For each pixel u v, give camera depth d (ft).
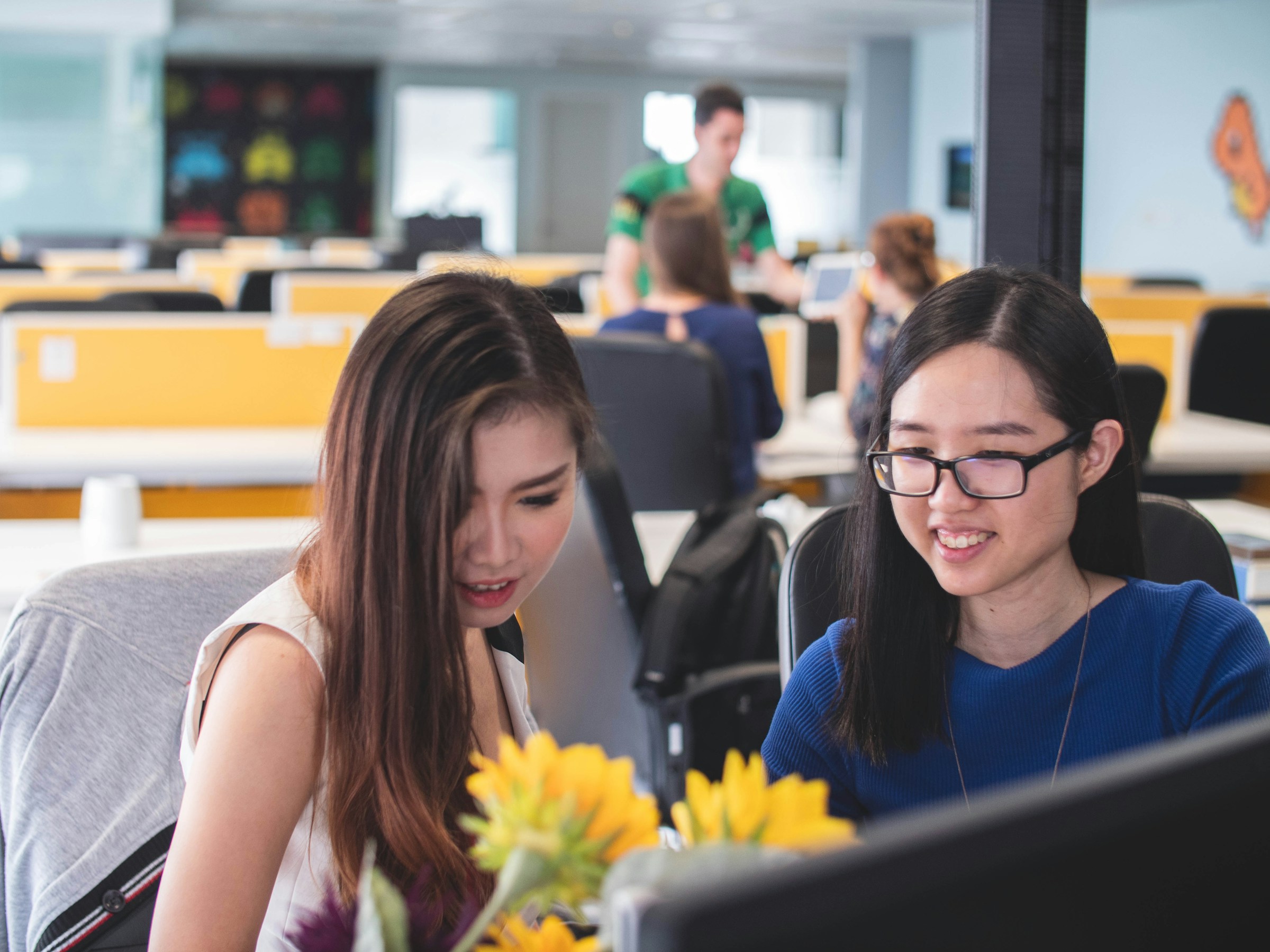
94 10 34.96
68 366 11.28
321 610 2.89
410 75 48.80
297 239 29.53
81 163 37.88
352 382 2.74
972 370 3.01
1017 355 3.00
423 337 2.66
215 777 2.82
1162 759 1.14
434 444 2.63
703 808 1.54
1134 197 34.86
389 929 1.56
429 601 2.71
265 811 2.84
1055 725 3.24
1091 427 3.06
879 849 1.02
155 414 11.48
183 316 11.42
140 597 3.71
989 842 1.05
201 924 2.78
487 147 50.24
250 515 11.41
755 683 6.68
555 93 49.57
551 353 2.73
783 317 17.60
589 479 6.13
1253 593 6.11
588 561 6.37
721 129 13.34
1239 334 14.88
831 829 1.49
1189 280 21.85
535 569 2.83
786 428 13.03
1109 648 3.22
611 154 50.42
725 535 6.68
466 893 2.58
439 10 36.52
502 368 2.66
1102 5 34.22
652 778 6.52
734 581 6.68
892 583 3.29
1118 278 21.77
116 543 7.22
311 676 2.85
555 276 21.42
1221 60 31.73
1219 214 32.01
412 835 2.80
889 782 3.39
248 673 2.86
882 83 42.16
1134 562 3.41
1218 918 1.17
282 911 3.00
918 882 1.02
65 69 37.37
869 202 42.63
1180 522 4.41
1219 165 31.91
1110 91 35.60
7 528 7.86
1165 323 15.57
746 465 9.91
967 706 3.28
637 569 6.31
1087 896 1.09
